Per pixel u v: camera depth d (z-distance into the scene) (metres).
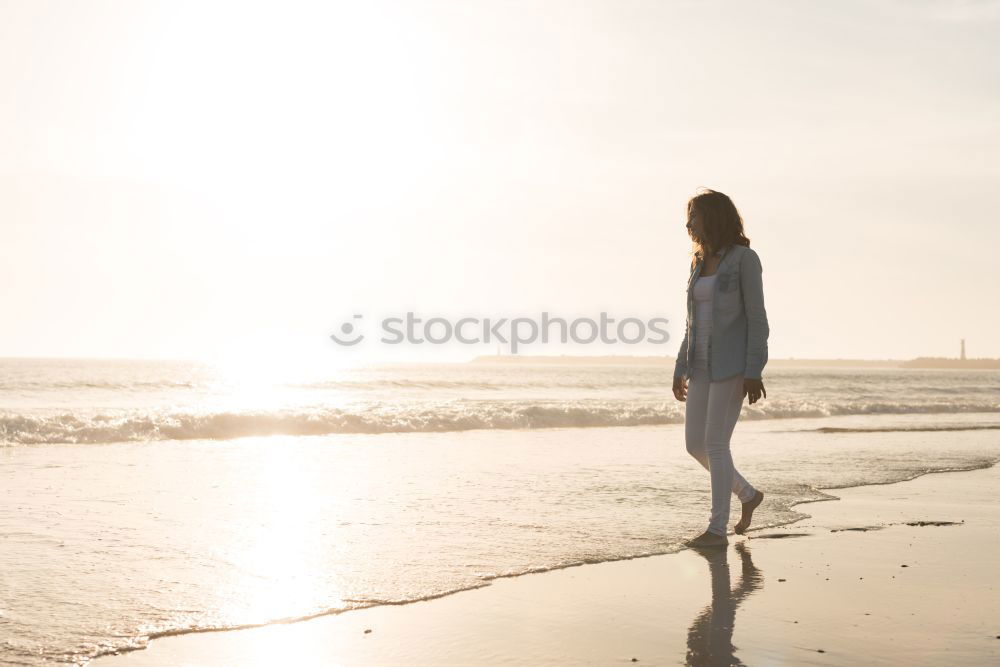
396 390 40.91
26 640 2.65
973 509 5.52
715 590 3.36
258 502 5.62
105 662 2.46
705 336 4.55
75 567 3.68
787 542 4.41
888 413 21.05
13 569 3.63
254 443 10.69
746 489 4.59
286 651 2.57
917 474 7.46
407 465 8.12
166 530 4.56
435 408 16.17
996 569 3.77
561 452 9.66
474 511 5.30
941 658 2.48
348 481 6.83
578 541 4.34
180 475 7.12
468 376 76.88
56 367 93.75
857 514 5.32
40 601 3.11
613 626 2.85
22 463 7.95
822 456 9.13
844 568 3.78
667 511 5.34
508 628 2.82
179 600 3.15
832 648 2.58
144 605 3.08
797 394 36.53
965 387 48.00
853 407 20.59
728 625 2.86
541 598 3.23
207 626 2.83
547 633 2.76
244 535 4.44
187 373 73.19
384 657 2.52
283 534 4.48
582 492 6.20
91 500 5.63
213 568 3.68
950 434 12.88
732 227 4.56
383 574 3.60
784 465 8.18
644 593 3.31
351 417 13.41
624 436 12.37
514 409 15.50
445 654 2.54
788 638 2.69
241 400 29.47
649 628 2.82
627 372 110.50
